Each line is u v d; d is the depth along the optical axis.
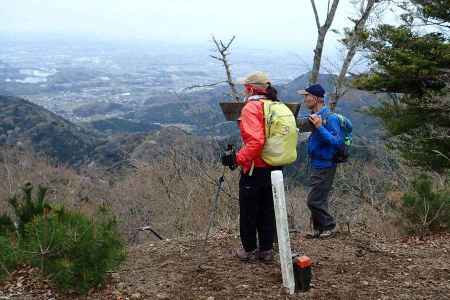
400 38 11.02
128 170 17.09
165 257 5.14
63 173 17.08
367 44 10.89
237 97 9.96
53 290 4.21
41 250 3.90
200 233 6.56
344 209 11.85
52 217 4.05
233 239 5.75
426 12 11.19
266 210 4.67
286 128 4.32
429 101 11.75
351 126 5.46
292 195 10.69
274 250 5.08
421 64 10.55
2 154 17.62
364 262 5.00
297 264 4.19
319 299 4.07
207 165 12.94
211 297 4.09
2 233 4.42
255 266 4.74
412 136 12.45
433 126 12.33
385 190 11.74
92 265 4.05
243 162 4.29
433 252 5.41
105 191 15.32
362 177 13.04
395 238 6.05
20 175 15.53
